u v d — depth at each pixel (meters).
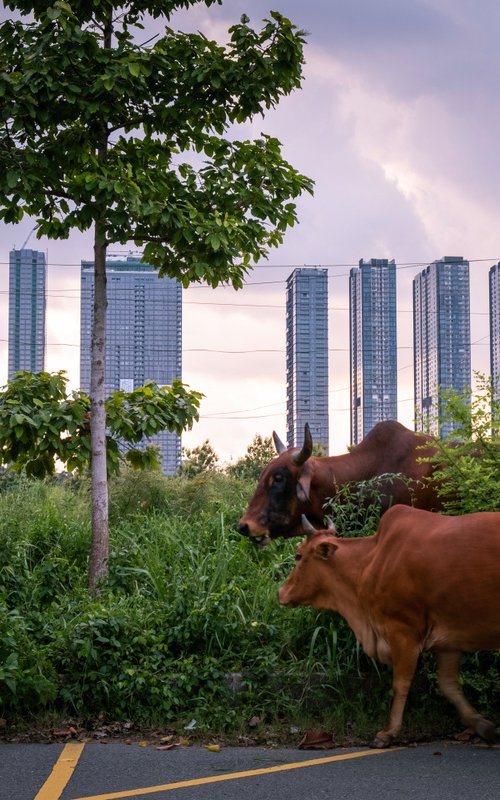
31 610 7.80
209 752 5.55
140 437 8.82
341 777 4.88
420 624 5.61
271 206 8.51
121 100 8.25
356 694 6.53
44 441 8.01
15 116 7.70
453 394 6.67
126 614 6.90
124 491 11.30
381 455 7.72
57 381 8.20
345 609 6.16
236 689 6.51
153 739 5.92
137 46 8.02
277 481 7.60
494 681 6.14
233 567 8.21
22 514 10.69
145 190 7.84
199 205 8.33
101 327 8.30
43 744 5.72
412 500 7.45
